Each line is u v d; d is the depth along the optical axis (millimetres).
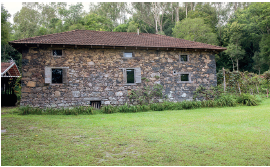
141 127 8047
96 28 38250
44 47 12797
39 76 12648
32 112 11609
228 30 41750
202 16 44969
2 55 33938
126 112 12508
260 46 36812
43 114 11664
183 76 15008
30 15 45594
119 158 4996
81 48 13312
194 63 15078
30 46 12617
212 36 36125
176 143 5992
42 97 12578
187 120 9328
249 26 40312
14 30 41844
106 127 8094
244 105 14023
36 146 5844
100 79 13477
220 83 16875
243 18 43875
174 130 7492
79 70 13188
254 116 9688
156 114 11352
